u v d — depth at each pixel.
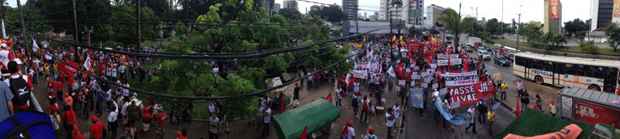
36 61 29.44
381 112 26.66
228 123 20.56
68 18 43.78
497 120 25.45
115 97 21.44
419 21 95.06
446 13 90.38
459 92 23.92
